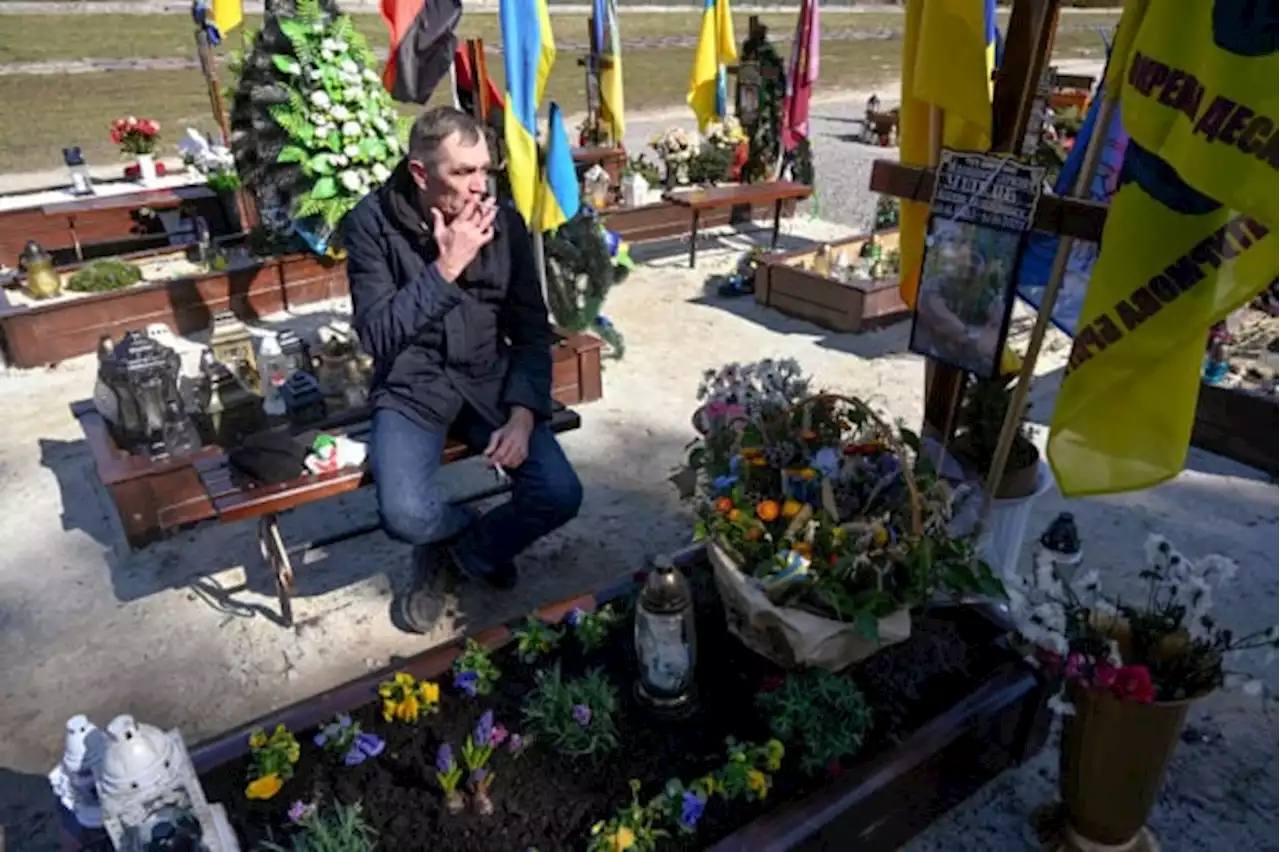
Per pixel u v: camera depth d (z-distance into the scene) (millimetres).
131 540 3662
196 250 6934
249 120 6473
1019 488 2918
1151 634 2078
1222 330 4367
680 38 28422
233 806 2092
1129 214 1914
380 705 2359
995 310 2402
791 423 2646
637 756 2232
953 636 2555
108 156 11523
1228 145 1689
